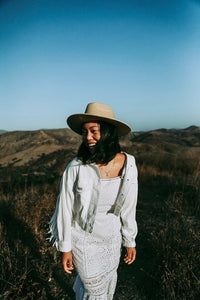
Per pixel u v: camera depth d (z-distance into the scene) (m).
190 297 1.83
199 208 3.63
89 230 1.29
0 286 1.97
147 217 3.58
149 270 2.23
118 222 1.42
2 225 2.93
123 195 1.32
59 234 1.33
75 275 2.26
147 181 5.73
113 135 1.31
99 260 1.34
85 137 1.30
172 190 4.58
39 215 3.28
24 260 2.35
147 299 1.94
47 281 2.11
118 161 1.34
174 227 2.79
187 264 2.09
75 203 1.33
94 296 1.36
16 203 3.69
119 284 2.15
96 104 1.31
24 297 1.84
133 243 1.48
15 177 5.58
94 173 1.27
